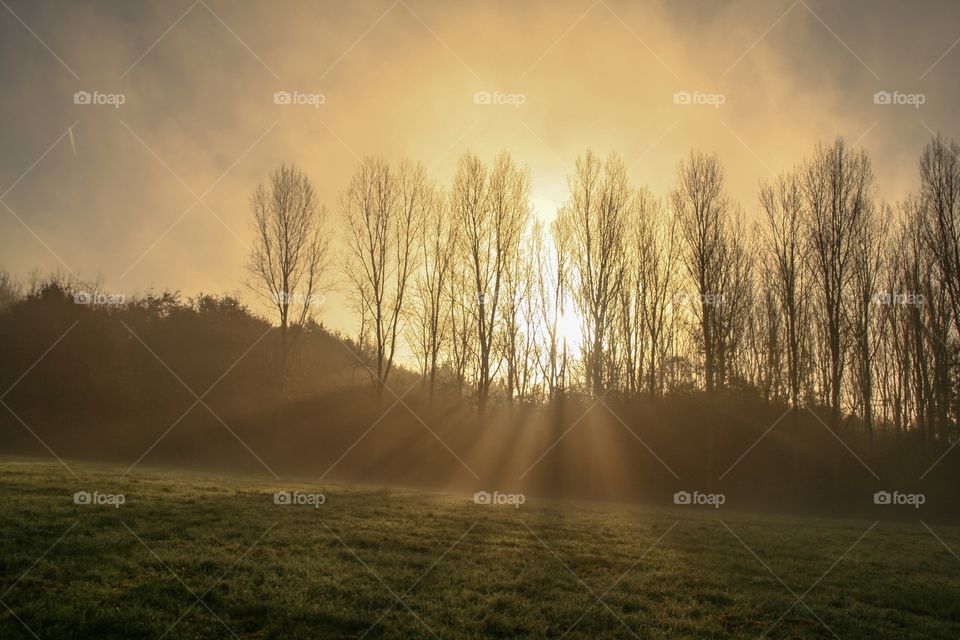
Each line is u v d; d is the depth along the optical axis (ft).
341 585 37.45
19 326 164.14
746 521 86.79
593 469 141.28
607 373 153.89
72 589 33.58
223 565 39.40
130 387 162.09
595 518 75.87
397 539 51.08
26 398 155.74
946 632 36.45
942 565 56.59
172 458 156.66
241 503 63.41
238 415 160.97
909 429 157.28
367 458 153.69
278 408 159.63
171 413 160.97
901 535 80.84
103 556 39.19
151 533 45.50
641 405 148.77
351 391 162.30
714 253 143.74
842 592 44.01
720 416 143.95
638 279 156.87
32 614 30.25
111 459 145.07
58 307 167.32
